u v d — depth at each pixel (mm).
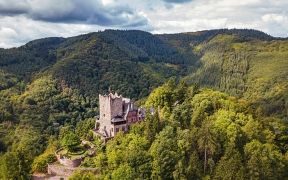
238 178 152375
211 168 159750
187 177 155625
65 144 182375
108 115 196000
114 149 169750
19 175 166125
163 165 155500
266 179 164625
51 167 173625
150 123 177250
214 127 180250
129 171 153375
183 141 166250
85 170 165250
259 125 195000
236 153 157750
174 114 194000
